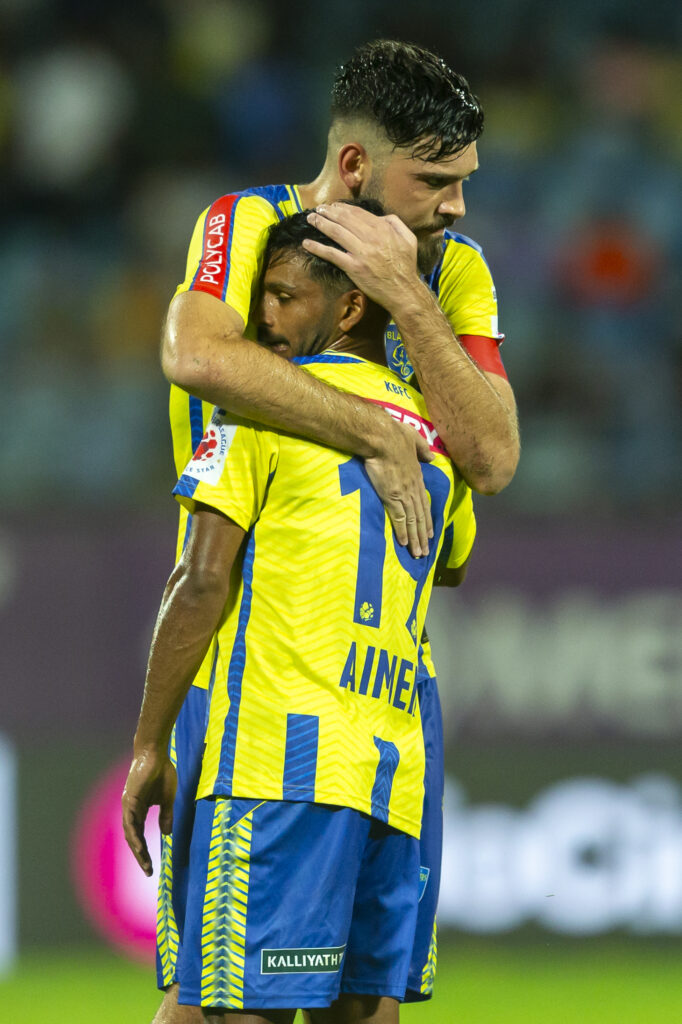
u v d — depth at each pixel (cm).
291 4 3294
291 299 851
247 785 791
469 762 2008
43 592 1970
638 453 2561
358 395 836
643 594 2030
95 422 2505
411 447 820
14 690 1962
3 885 1955
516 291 2744
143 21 3166
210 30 3216
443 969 1956
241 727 797
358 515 808
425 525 833
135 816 835
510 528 2023
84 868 1967
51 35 3127
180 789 880
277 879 788
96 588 1977
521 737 2016
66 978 1884
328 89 3206
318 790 791
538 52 3244
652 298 2809
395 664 833
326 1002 798
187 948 802
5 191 2958
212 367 793
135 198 2956
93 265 2805
